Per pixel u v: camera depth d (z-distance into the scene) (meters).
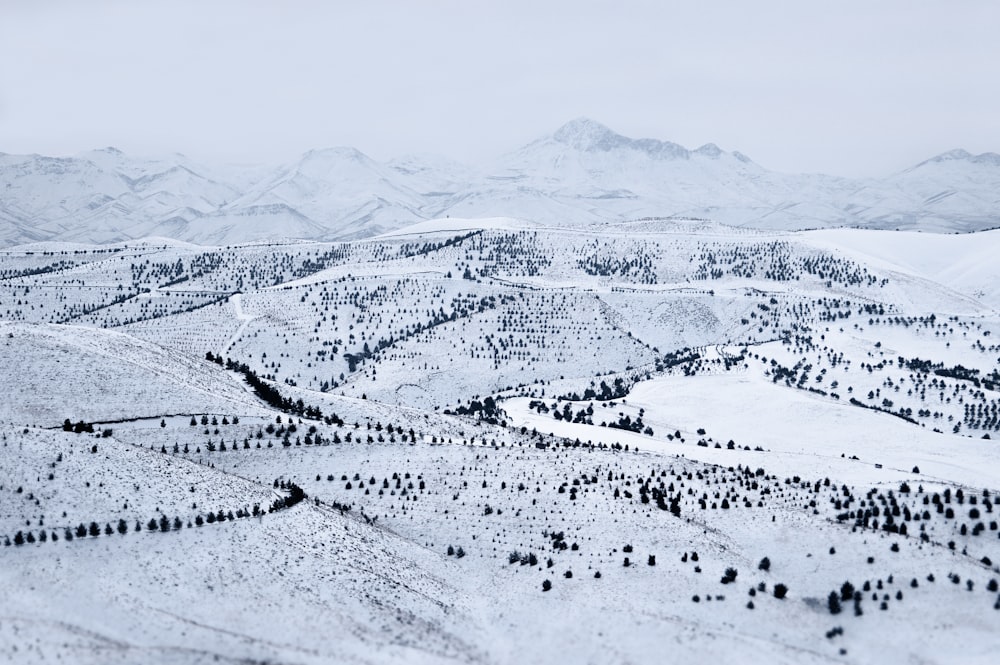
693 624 119.44
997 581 130.50
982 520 157.62
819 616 124.44
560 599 127.44
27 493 129.62
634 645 114.50
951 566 135.88
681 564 137.50
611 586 130.62
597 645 115.19
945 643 116.88
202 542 126.88
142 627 106.38
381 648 109.25
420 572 136.50
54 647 97.69
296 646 107.62
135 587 114.12
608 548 144.25
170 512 133.88
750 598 127.62
